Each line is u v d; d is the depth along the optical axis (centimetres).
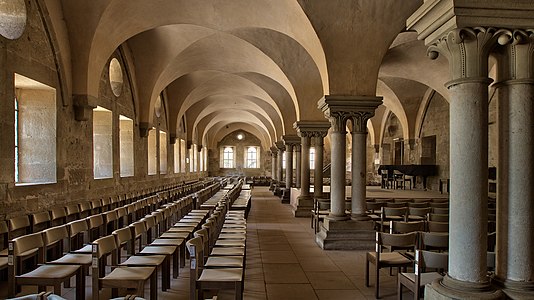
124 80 1155
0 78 571
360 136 774
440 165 1661
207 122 2761
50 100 739
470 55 301
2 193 574
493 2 288
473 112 302
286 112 1656
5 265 434
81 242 625
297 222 1099
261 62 1201
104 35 821
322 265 619
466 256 305
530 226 308
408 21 346
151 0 806
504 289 308
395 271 584
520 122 307
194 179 2611
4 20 595
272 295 474
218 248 492
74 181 820
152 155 1535
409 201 1020
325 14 713
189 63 1264
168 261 479
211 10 855
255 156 3797
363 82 766
